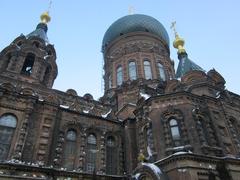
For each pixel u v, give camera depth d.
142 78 40.19
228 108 27.14
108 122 29.30
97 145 27.16
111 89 43.50
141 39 47.62
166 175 20.41
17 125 22.98
